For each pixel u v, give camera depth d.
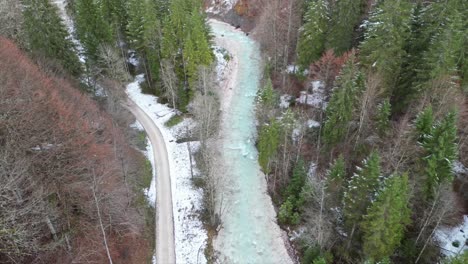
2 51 38.78
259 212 44.75
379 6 47.59
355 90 41.56
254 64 70.94
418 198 36.59
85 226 34.38
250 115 58.50
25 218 29.34
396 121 44.94
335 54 52.34
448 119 33.72
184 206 43.66
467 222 40.19
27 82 34.56
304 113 52.97
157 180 46.94
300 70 58.75
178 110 58.44
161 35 56.62
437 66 39.47
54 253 31.47
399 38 42.38
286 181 46.28
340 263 37.25
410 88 44.09
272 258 40.12
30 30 48.69
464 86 42.59
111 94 52.69
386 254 33.03
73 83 50.59
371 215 31.73
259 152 47.66
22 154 30.27
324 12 53.25
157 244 39.50
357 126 44.69
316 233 37.31
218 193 44.59
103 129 42.53
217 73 65.00
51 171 31.45
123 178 40.62
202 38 53.81
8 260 28.50
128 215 38.72
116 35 63.66
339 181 37.97
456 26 40.56
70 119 35.97
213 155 44.00
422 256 35.88
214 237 41.62
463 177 41.69
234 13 87.31
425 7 48.56
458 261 28.44
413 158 37.03
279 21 62.44
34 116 32.62
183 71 57.22
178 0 56.44
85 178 33.69
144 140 52.47
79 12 56.28
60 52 51.16
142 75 67.50
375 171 32.91
